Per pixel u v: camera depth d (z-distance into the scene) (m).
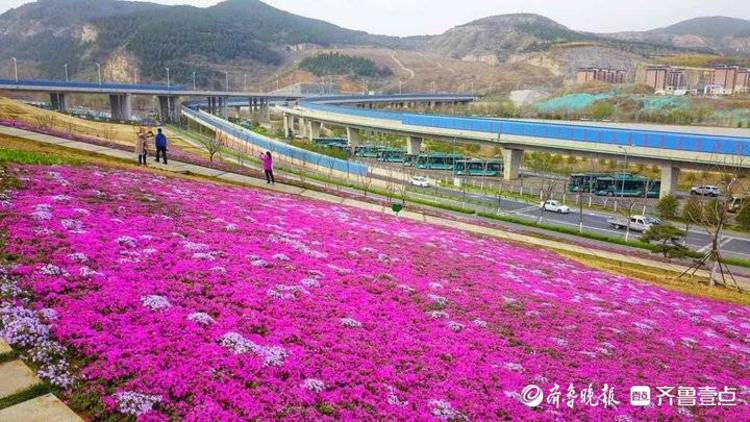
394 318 14.59
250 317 12.48
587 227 61.62
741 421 12.55
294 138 142.50
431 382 11.59
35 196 17.94
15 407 8.35
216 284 13.92
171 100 169.12
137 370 9.59
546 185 91.06
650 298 24.70
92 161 29.69
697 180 93.62
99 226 16.16
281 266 16.61
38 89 130.38
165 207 20.70
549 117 155.38
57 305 11.12
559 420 11.07
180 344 10.62
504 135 93.31
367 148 124.31
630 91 175.88
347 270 17.92
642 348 16.56
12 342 9.74
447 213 50.91
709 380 14.73
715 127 107.31
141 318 11.29
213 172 39.09
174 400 9.17
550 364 13.79
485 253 27.27
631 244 50.28
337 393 10.32
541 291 21.14
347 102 187.12
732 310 25.73
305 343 11.97
